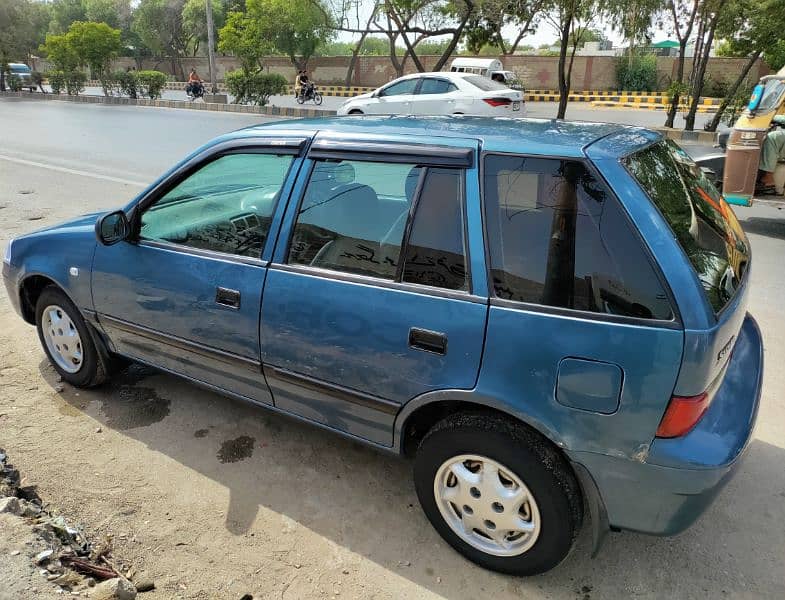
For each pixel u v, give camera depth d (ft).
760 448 11.09
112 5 174.60
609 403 6.97
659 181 7.83
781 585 8.26
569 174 7.41
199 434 11.34
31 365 13.64
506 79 66.54
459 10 66.85
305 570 8.39
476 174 7.85
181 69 156.04
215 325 9.93
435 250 8.03
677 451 6.84
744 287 8.10
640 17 47.26
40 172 34.71
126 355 11.78
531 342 7.29
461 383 7.77
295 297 8.98
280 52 105.19
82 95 97.35
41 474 10.10
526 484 7.62
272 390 9.82
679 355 6.64
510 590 8.15
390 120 9.66
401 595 8.04
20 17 120.37
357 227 8.70
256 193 9.80
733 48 52.37
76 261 11.54
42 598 7.24
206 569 8.36
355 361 8.57
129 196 29.01
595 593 8.12
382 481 10.18
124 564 8.38
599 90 97.19
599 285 7.08
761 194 25.35
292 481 10.14
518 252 7.53
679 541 8.98
